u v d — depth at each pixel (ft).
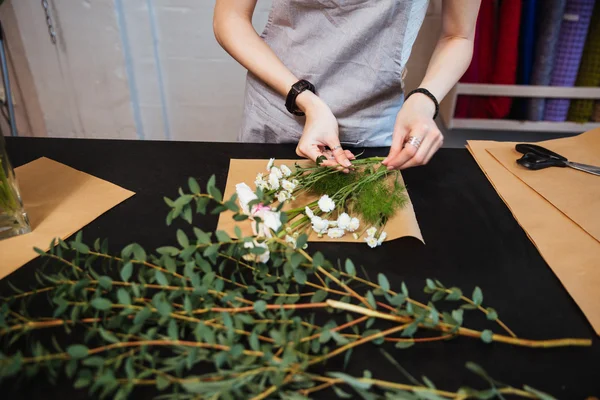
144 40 6.20
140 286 1.71
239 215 1.81
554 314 1.93
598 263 2.17
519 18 5.06
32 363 1.52
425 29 5.91
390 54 3.13
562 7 4.98
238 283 1.97
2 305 1.77
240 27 3.13
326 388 1.58
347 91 3.30
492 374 1.65
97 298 1.58
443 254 2.24
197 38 6.22
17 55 6.25
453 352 1.74
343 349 1.57
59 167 2.85
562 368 1.69
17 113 6.80
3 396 1.53
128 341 1.67
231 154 3.05
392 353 1.72
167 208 2.52
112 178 2.77
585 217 2.46
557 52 5.26
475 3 3.00
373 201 2.41
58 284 1.79
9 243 2.21
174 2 5.93
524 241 2.35
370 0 2.92
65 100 6.68
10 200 2.16
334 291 1.82
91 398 1.53
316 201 2.50
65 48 6.20
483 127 5.79
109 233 2.31
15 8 5.86
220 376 1.43
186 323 1.71
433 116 2.86
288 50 3.28
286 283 1.92
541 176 2.83
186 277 1.74
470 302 1.81
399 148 2.66
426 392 1.37
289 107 3.09
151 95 6.70
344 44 3.11
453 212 2.56
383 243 2.29
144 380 1.55
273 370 1.42
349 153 2.73
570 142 3.19
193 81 6.60
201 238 1.80
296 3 3.06
